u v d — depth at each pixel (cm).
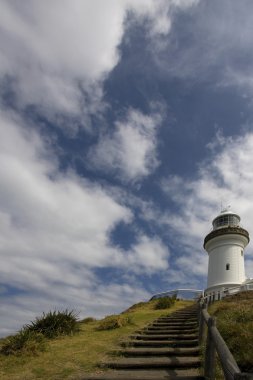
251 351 739
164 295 3177
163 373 705
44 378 670
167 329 1206
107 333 1167
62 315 1203
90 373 708
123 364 750
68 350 892
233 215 3384
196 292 3120
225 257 3116
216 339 591
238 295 2192
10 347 888
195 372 711
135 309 2522
